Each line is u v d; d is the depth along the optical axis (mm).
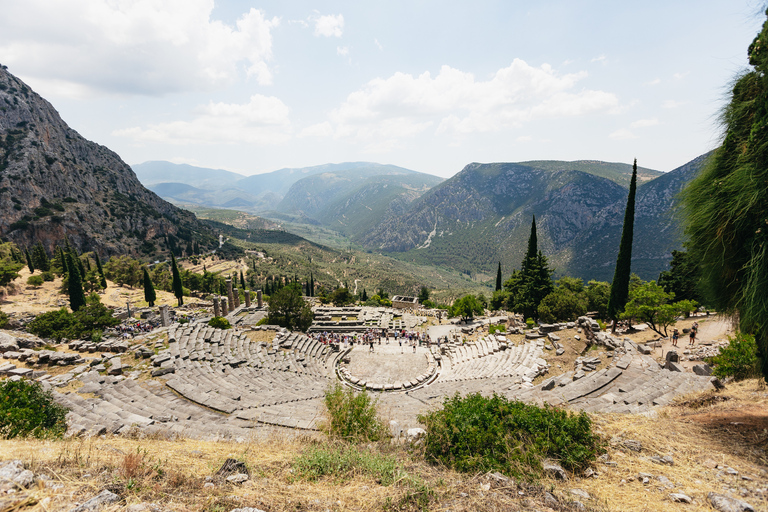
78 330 30500
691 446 7281
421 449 7512
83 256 113500
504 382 19766
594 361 18719
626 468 6543
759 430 7492
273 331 35156
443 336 42500
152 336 24516
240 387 19422
